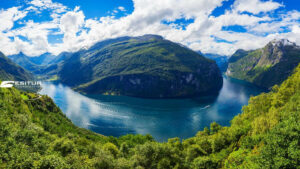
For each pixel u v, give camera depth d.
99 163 50.44
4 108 99.12
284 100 101.44
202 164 61.47
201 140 91.31
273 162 40.78
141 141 106.69
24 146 48.66
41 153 52.56
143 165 56.53
